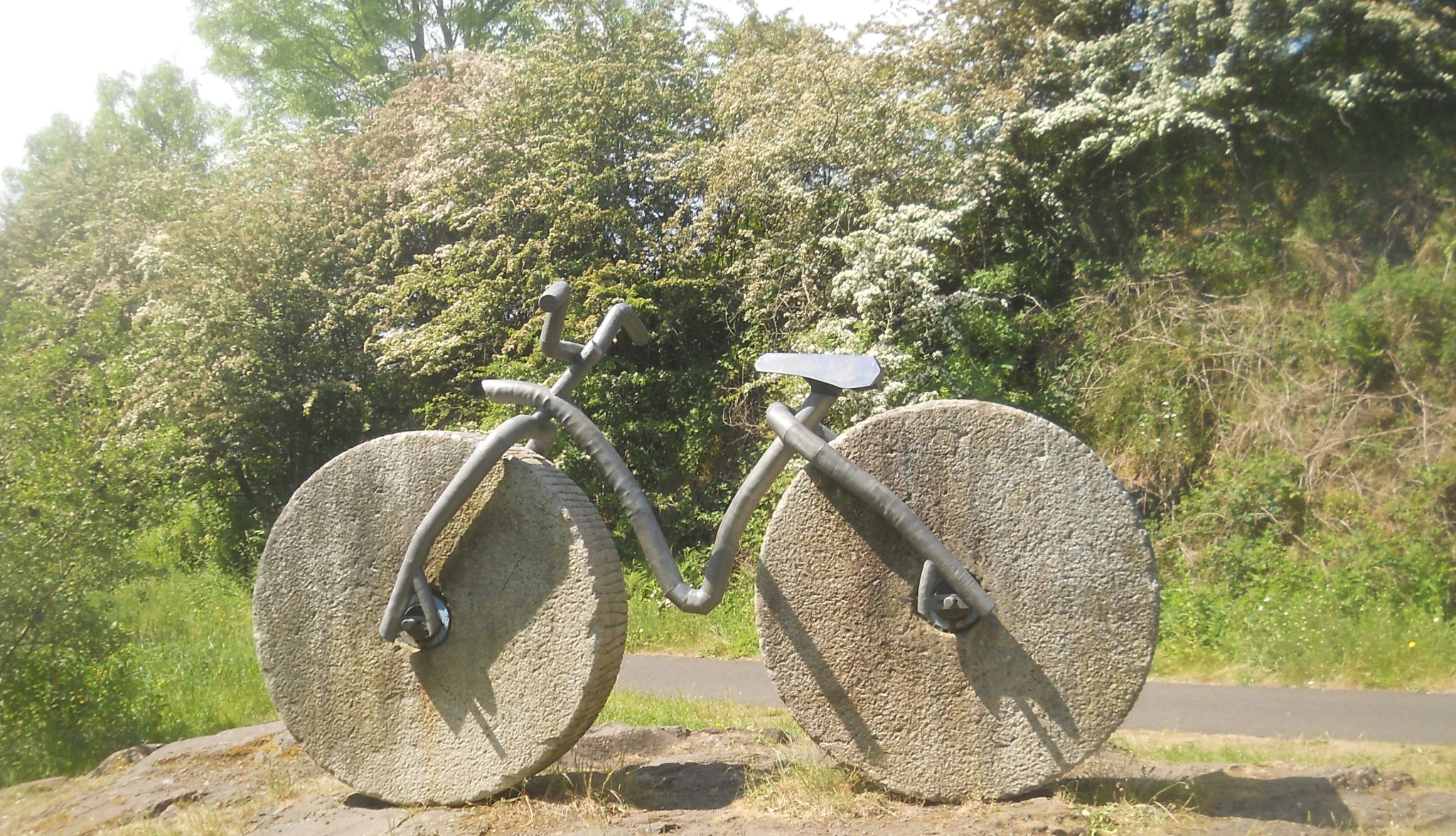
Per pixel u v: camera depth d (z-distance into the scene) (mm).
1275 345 12031
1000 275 13617
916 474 4445
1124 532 4223
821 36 15023
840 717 4477
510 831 4383
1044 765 4262
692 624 11695
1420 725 7098
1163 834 3939
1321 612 9531
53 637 8414
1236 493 11133
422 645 4844
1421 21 12195
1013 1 14586
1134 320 13000
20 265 22438
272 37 25672
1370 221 12430
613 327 5121
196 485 19484
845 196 13875
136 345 17141
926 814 4246
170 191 20688
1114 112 13484
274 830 4750
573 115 16562
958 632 4348
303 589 5062
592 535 4707
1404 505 10469
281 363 18406
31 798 6230
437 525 4738
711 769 5117
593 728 6141
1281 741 6559
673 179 15695
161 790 5730
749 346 14406
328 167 19234
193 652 11133
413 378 17969
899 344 12891
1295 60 13070
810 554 4527
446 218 16922
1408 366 11312
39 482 8469
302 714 5039
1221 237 13047
